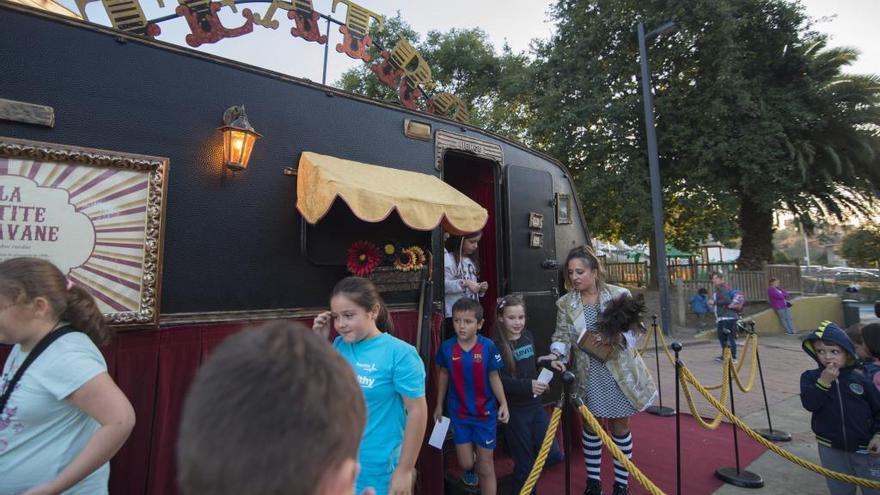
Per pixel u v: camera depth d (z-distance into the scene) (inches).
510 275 154.4
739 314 345.7
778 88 530.9
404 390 75.7
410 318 125.5
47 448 56.4
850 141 527.8
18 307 56.7
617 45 546.0
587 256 121.0
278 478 23.2
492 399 115.0
